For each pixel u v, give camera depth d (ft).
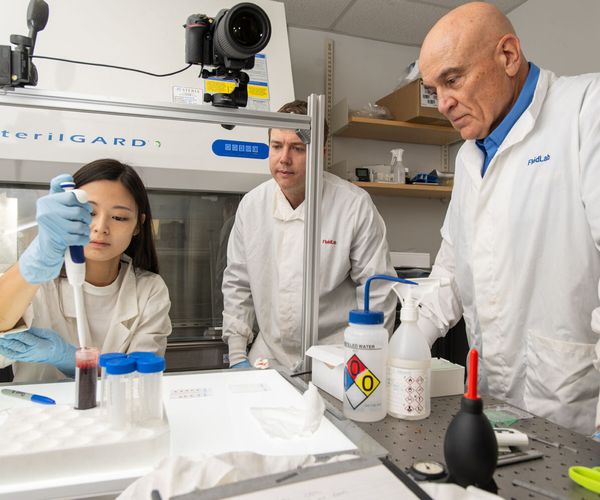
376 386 2.34
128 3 5.49
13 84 2.52
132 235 3.75
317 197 3.18
